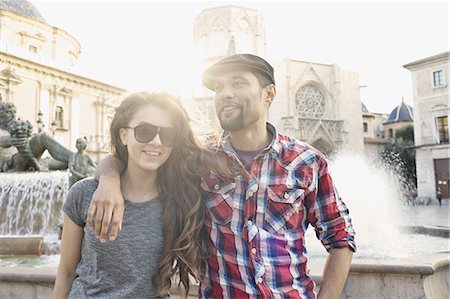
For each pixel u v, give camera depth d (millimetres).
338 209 1918
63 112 36188
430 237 8188
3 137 10180
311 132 44688
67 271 1808
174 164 1884
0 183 8477
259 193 1801
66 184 8141
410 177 47969
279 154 1875
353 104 48000
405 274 3059
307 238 7898
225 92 1850
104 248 1702
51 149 9484
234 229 1775
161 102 1794
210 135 2051
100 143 37875
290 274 1748
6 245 6000
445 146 35781
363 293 3115
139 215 1790
